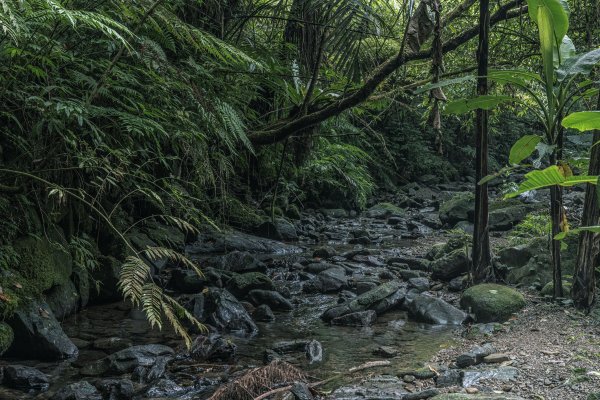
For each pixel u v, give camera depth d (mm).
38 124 3547
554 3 3820
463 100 4242
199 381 3270
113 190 5105
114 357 3453
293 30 6188
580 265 4113
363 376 3340
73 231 4742
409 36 4691
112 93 4422
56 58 3811
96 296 4727
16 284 3746
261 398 2973
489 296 4336
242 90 5730
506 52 6652
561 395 2814
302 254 6809
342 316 4445
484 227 4820
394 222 9195
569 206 8203
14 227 3949
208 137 5211
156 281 5156
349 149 9234
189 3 5715
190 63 4754
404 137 12742
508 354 3445
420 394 2926
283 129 5504
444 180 13438
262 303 4863
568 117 2270
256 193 8367
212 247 6586
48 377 3322
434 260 6012
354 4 4664
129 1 3836
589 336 3633
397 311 4750
